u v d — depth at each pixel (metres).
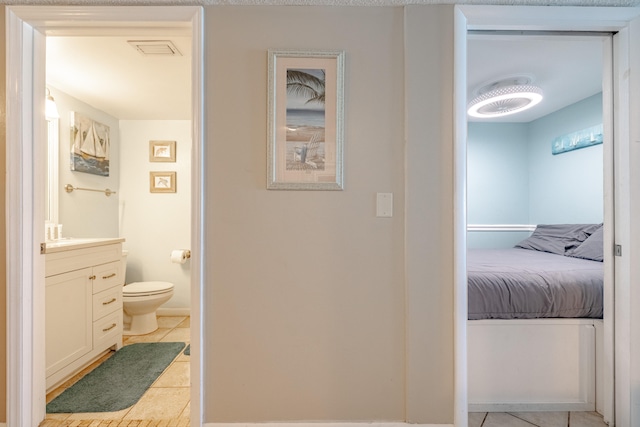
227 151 1.49
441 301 1.50
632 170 1.51
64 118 2.67
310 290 1.51
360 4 1.49
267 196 1.50
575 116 3.07
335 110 1.49
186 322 3.18
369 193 1.50
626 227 1.54
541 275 1.79
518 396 1.73
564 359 1.72
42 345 1.59
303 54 1.48
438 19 1.49
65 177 2.70
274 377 1.50
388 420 1.52
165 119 3.35
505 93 2.48
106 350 2.43
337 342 1.51
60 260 1.94
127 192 3.37
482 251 2.89
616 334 1.59
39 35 1.53
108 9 1.45
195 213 1.46
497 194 3.66
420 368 1.50
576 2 1.47
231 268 1.49
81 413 1.71
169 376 2.10
